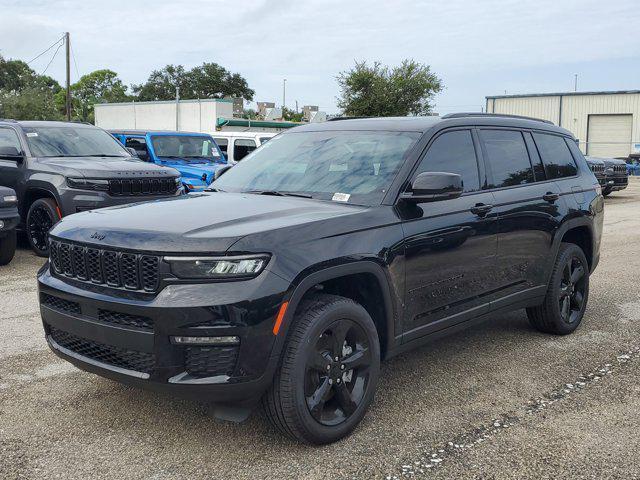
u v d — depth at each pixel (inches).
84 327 134.9
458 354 199.8
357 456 133.6
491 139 192.2
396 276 150.9
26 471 126.9
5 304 255.4
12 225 323.3
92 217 146.9
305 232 135.0
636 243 421.7
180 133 513.0
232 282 124.0
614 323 235.5
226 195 167.3
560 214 208.8
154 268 126.3
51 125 400.2
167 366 124.4
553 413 155.4
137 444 138.6
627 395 166.7
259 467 129.0
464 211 171.2
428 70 1700.3
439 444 139.0
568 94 1914.4
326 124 195.6
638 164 1457.9
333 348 137.6
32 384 171.9
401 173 160.2
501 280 186.9
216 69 3818.9
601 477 125.4
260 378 125.6
